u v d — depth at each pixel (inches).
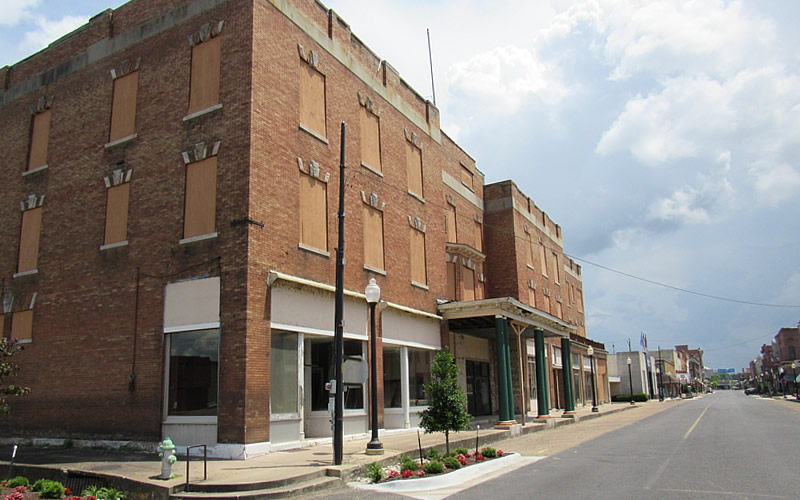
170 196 713.6
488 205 1525.6
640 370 3535.9
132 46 802.2
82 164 815.7
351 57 893.2
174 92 743.7
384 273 901.8
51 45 900.6
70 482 521.7
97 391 719.1
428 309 1034.1
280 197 699.4
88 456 625.3
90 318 750.5
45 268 818.2
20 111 914.1
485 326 1168.2
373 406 626.8
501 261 1485.0
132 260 728.3
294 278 684.1
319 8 830.5
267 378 636.1
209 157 693.9
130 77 797.9
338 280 590.9
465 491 466.3
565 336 1408.7
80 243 787.4
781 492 424.8
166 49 765.9
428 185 1098.1
